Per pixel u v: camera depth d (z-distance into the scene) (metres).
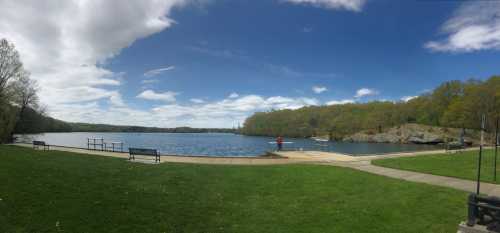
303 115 146.25
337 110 142.62
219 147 72.94
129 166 15.82
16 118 42.91
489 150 27.06
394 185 11.63
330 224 7.86
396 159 19.70
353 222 7.97
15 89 41.56
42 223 7.22
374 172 14.72
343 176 13.40
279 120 151.00
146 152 18.38
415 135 92.88
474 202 6.62
